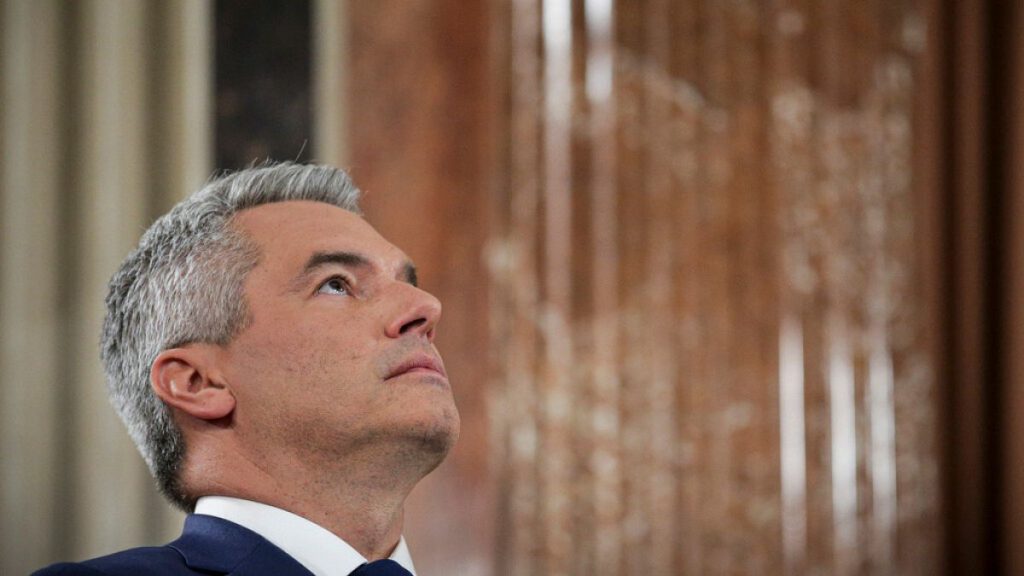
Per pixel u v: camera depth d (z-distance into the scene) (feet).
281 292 17.66
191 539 16.89
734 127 55.67
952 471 58.44
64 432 47.91
